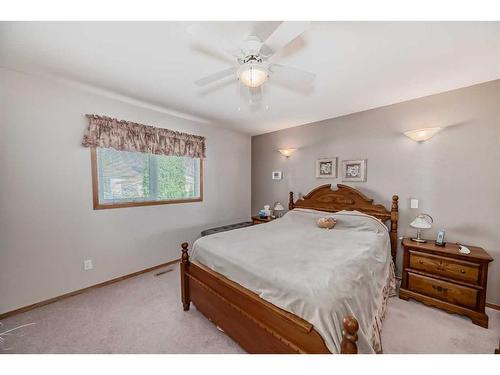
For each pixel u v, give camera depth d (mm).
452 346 1625
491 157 2109
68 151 2309
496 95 2072
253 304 1439
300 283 1290
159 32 1418
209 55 1688
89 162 2459
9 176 1989
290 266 1528
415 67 1850
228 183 4188
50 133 2191
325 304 1143
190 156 3463
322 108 2902
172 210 3332
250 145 4625
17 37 1463
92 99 2449
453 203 2320
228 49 1359
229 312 1613
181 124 3359
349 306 1230
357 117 3041
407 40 1478
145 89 2332
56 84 2207
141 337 1734
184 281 2094
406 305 2189
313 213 3176
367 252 1875
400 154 2668
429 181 2463
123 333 1780
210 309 1820
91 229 2504
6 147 1967
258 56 1425
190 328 1851
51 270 2234
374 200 2904
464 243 2262
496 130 2082
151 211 3076
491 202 2121
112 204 2678
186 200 3510
